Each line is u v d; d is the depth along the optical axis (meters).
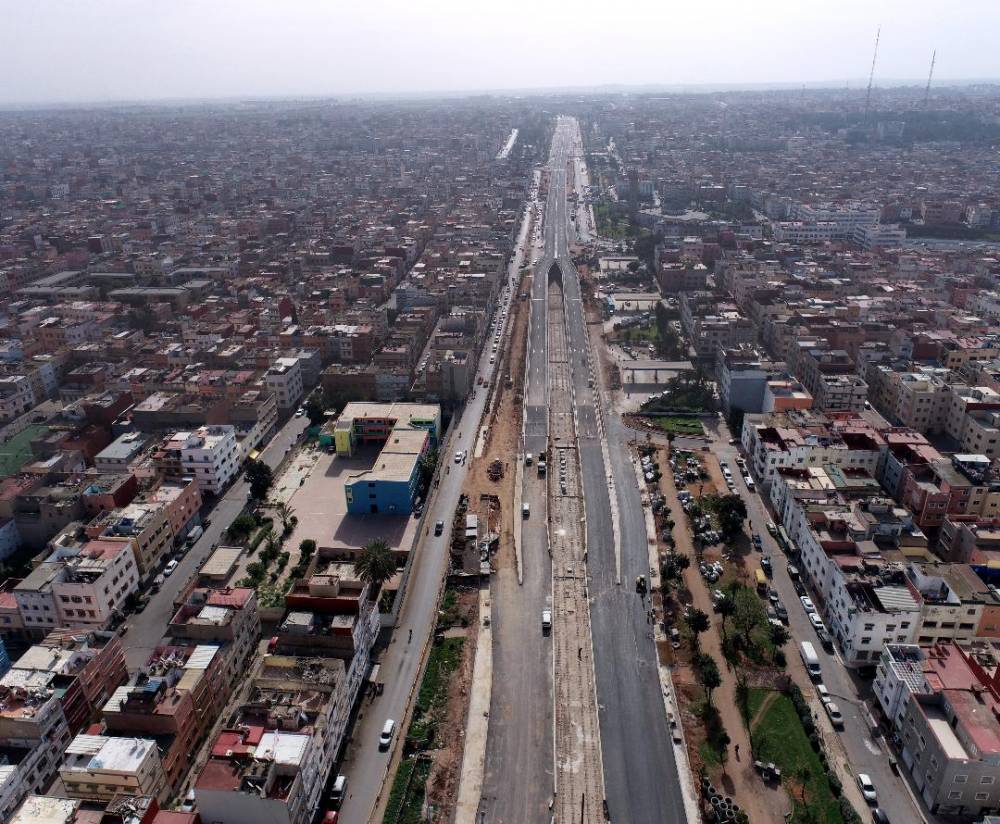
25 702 192.00
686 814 180.62
